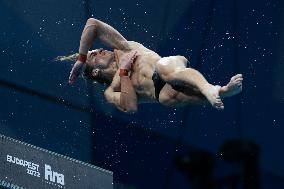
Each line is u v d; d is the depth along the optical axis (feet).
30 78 88.63
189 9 94.12
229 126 90.43
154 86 53.83
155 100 55.11
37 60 89.30
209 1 94.12
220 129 90.68
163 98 53.52
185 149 91.09
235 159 83.30
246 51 91.61
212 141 90.68
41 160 63.67
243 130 89.97
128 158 90.68
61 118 89.10
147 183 90.43
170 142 91.45
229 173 87.40
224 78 91.97
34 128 87.66
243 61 91.45
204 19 93.56
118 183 90.12
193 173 84.94
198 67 92.89
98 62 56.39
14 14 89.81
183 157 85.46
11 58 88.48
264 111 89.56
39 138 87.61
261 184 87.15
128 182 90.33
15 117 86.99
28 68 88.74
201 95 52.42
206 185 84.23
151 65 54.60
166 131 91.71
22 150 62.59
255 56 91.09
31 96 88.28
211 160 85.10
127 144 91.04
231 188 83.56
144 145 91.40
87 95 90.17
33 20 90.12
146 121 91.91
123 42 55.98
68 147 88.74
